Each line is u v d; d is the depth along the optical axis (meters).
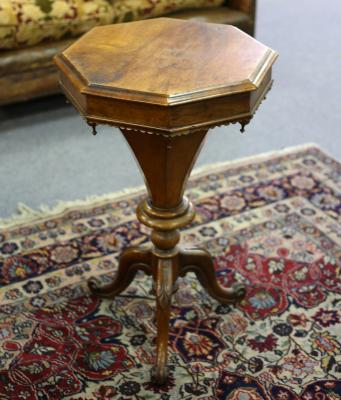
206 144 2.36
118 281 1.56
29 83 2.27
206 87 1.04
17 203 2.01
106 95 1.03
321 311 1.58
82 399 1.35
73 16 2.30
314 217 1.93
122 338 1.51
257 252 1.79
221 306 1.60
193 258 1.47
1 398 1.34
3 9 2.15
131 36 1.26
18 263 1.74
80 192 2.07
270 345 1.48
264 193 2.05
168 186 1.23
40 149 2.32
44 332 1.52
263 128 2.48
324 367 1.42
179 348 1.47
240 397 1.35
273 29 3.41
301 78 2.88
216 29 1.30
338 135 2.43
